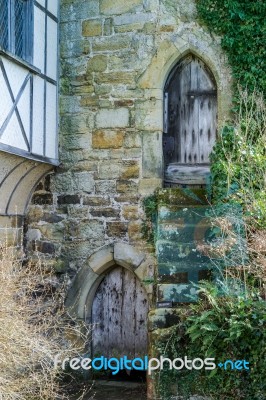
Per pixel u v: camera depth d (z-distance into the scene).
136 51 7.57
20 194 7.61
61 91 7.82
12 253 6.84
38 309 6.86
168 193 7.01
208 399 5.40
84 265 7.60
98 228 7.60
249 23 7.16
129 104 7.58
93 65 7.72
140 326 7.53
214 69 7.38
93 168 7.68
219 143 6.85
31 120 6.93
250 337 5.27
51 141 7.57
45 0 7.36
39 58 7.20
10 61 6.42
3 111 6.29
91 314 7.73
